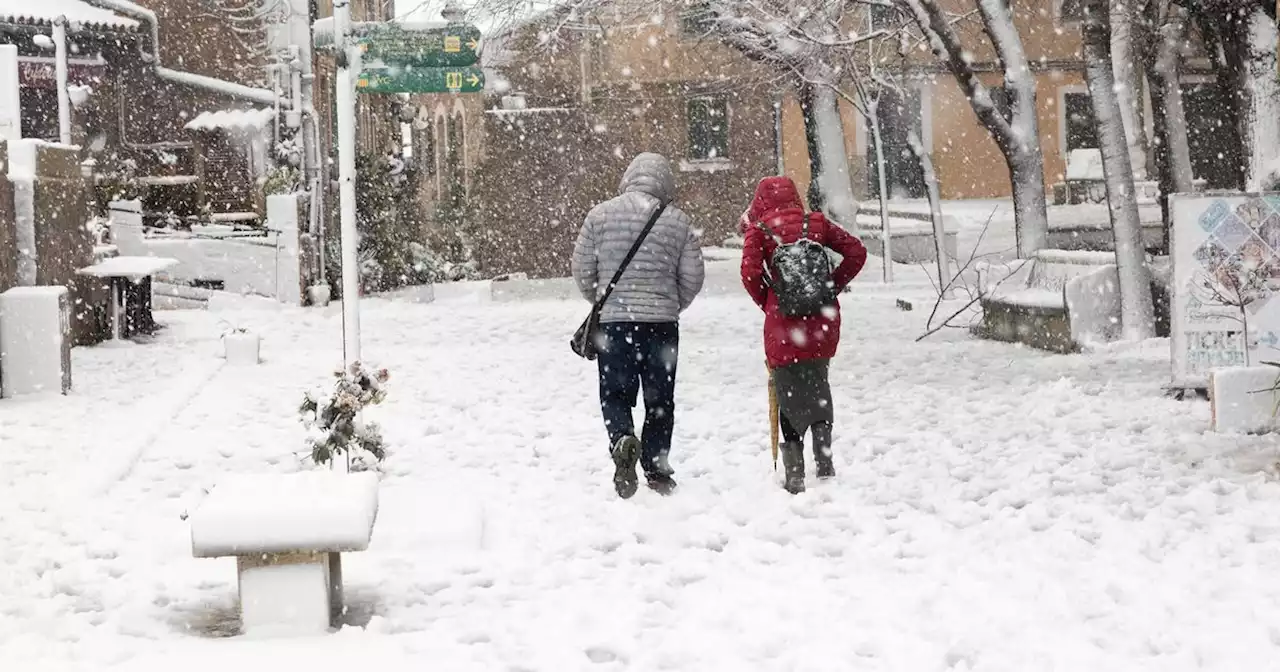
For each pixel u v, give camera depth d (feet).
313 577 18.99
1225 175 130.21
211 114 97.35
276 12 99.25
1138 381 42.29
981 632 18.38
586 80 135.54
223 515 18.39
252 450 34.27
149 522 26.32
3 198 50.65
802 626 18.93
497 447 33.81
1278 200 37.86
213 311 78.48
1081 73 137.18
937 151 136.56
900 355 51.57
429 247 121.19
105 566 23.00
